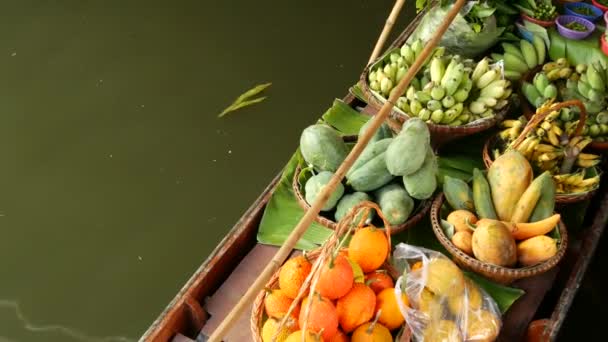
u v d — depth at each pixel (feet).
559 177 8.38
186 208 11.93
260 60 15.26
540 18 11.16
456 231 7.45
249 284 7.79
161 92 14.40
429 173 7.56
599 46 10.89
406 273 6.48
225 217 11.77
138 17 16.61
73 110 13.98
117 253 11.23
